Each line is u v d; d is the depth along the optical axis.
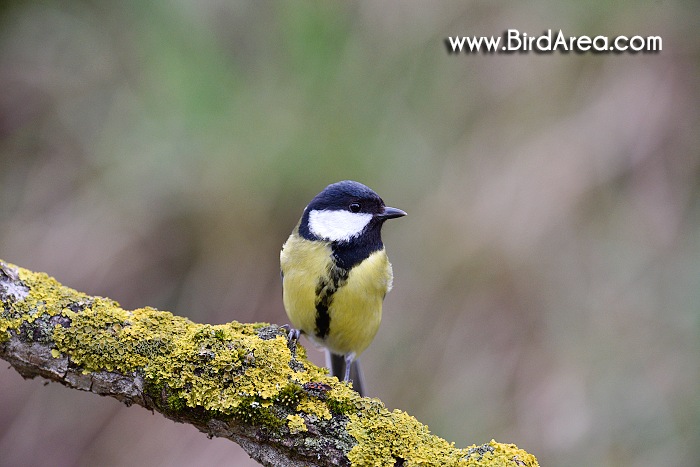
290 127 10.67
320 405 4.76
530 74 10.95
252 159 10.59
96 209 10.88
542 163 10.64
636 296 10.16
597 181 10.56
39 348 4.88
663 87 10.73
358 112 10.83
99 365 4.85
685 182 10.50
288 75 10.84
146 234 10.82
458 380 10.20
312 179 10.62
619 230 10.44
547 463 9.65
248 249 10.77
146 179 10.77
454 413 10.07
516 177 10.64
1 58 11.57
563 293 10.32
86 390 4.93
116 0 11.23
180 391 4.79
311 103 10.79
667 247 10.30
